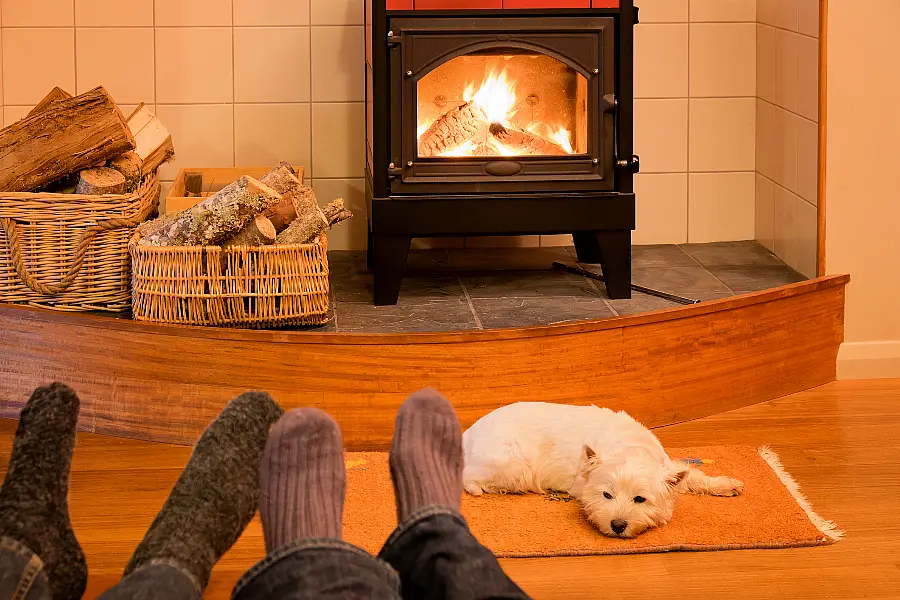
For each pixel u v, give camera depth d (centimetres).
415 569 126
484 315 269
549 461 229
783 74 316
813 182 295
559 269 313
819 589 195
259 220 253
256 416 156
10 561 115
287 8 326
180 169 324
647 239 347
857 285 297
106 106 265
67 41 323
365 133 334
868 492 233
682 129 341
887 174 292
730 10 335
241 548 211
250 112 332
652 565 204
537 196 274
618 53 273
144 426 261
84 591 133
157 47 326
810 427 268
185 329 253
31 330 265
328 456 142
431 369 253
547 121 282
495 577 121
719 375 277
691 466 242
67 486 136
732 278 302
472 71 277
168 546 126
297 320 258
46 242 263
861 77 287
